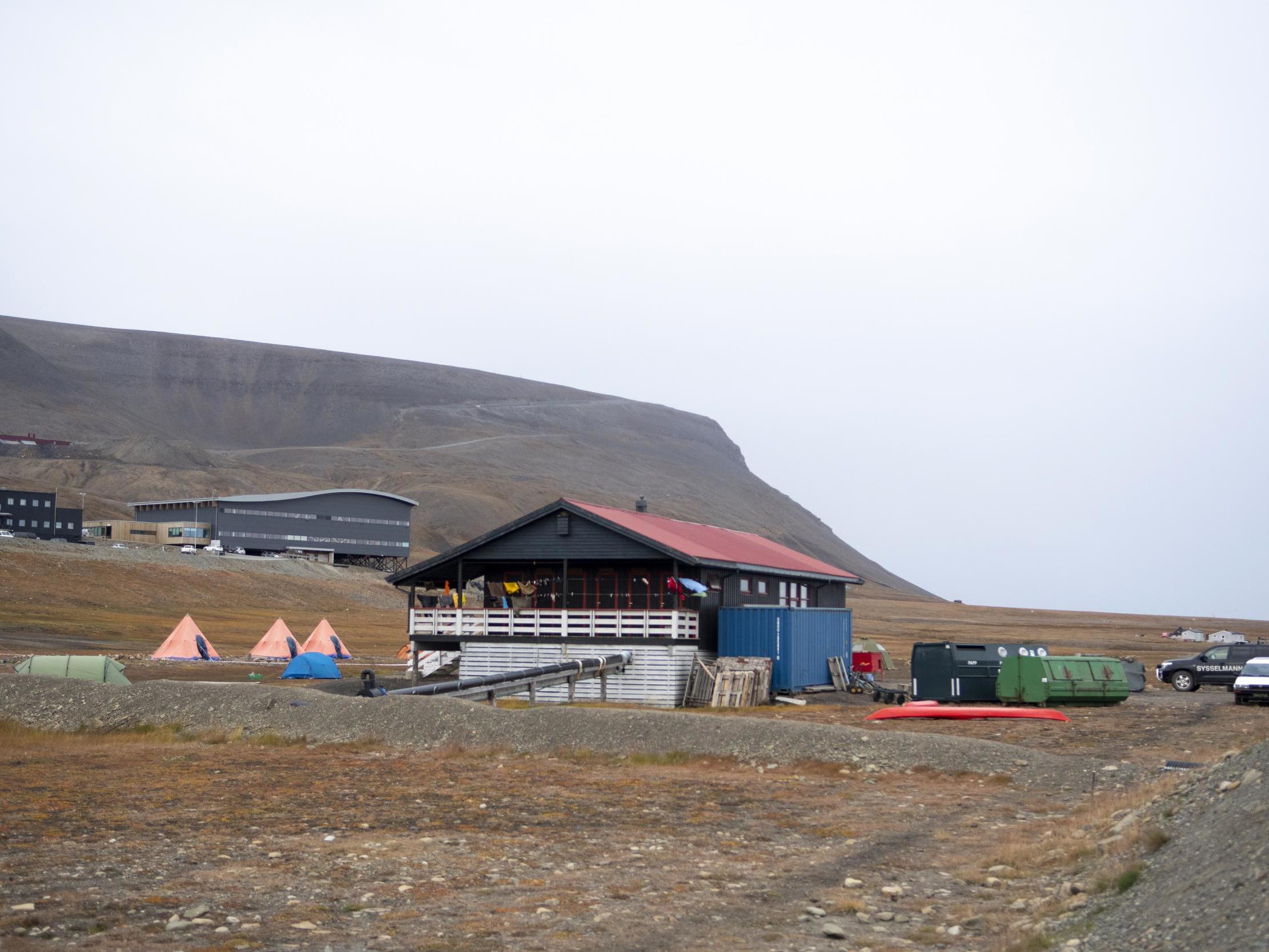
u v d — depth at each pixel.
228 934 10.14
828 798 18.38
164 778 19.77
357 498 165.88
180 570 120.75
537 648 38.06
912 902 11.68
